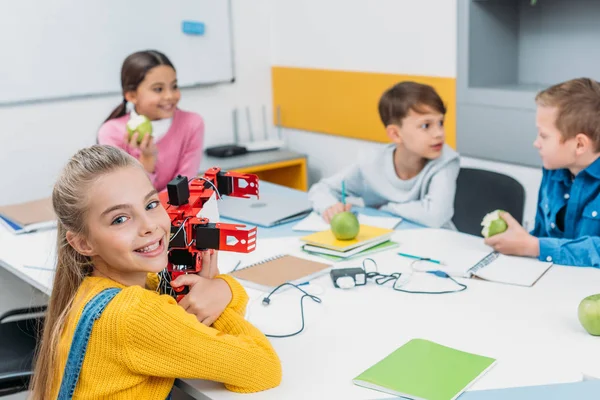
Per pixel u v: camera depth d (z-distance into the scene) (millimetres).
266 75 3977
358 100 3521
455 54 3062
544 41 3062
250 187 1508
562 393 1164
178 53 3555
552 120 1903
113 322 1146
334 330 1457
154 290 1422
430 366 1267
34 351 1821
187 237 1338
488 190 2367
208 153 3654
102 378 1176
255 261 1915
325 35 3627
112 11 3281
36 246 2139
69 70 3205
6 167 3111
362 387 1226
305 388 1231
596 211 1921
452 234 2098
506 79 3176
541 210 2160
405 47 3260
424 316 1506
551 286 1647
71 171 1217
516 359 1293
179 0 3498
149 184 1248
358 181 2520
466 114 3090
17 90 3080
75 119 3270
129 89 2686
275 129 4062
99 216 1189
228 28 3725
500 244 1886
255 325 1497
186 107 3664
